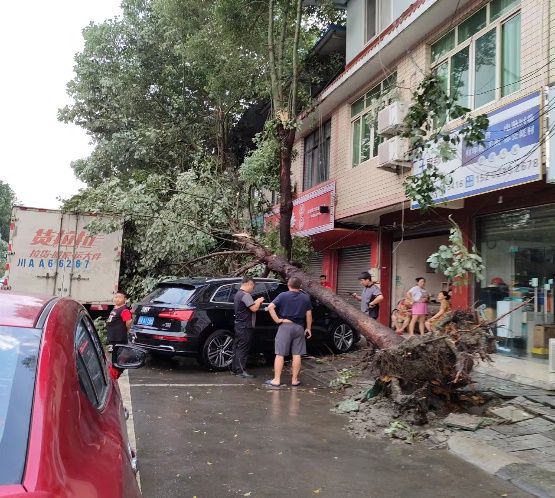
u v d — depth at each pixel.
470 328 6.53
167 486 4.28
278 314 8.48
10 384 1.97
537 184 8.69
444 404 6.47
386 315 14.31
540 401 6.66
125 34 19.70
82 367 2.57
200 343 9.18
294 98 12.62
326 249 18.41
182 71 19.22
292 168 19.05
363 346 12.23
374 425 5.98
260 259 11.41
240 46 14.75
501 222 10.11
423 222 12.40
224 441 5.44
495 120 8.20
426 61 10.89
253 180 13.45
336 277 17.80
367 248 15.70
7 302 2.61
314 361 10.52
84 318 3.24
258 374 9.24
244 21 14.00
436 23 10.38
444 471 4.76
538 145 7.05
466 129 6.52
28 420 1.84
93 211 12.56
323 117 16.25
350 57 14.41
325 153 16.44
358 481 4.49
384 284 14.40
